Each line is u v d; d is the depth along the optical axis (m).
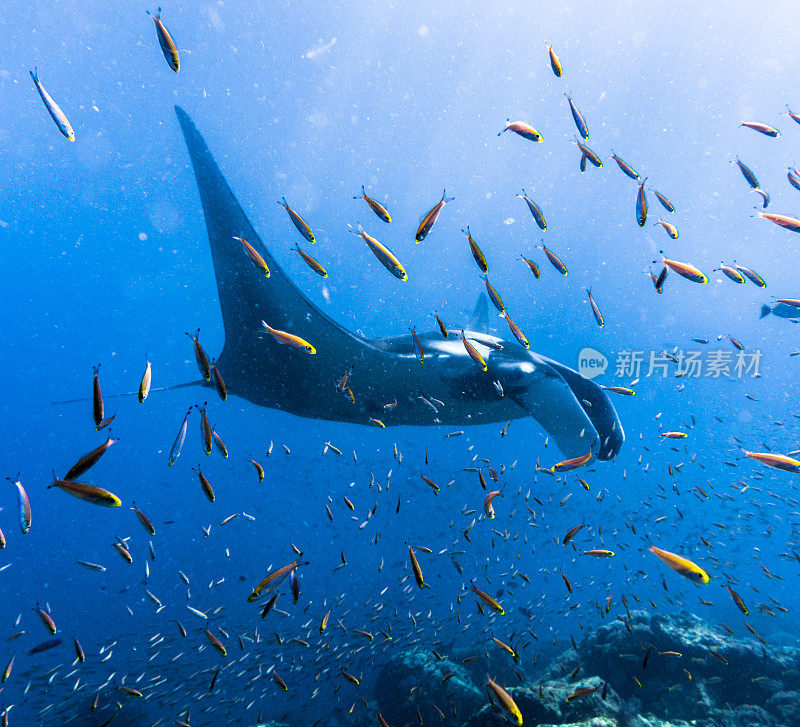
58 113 1.96
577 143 3.07
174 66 2.25
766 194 3.15
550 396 5.11
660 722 5.05
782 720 4.92
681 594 8.14
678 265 2.96
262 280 3.98
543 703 4.69
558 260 2.97
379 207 2.27
